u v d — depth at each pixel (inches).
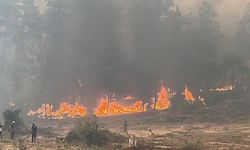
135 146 1106.7
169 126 2260.1
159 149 1079.6
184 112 2790.4
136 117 2780.5
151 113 2920.8
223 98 3085.6
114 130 1998.0
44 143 1261.1
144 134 1722.4
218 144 1273.4
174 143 1270.9
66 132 1920.5
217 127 2103.8
